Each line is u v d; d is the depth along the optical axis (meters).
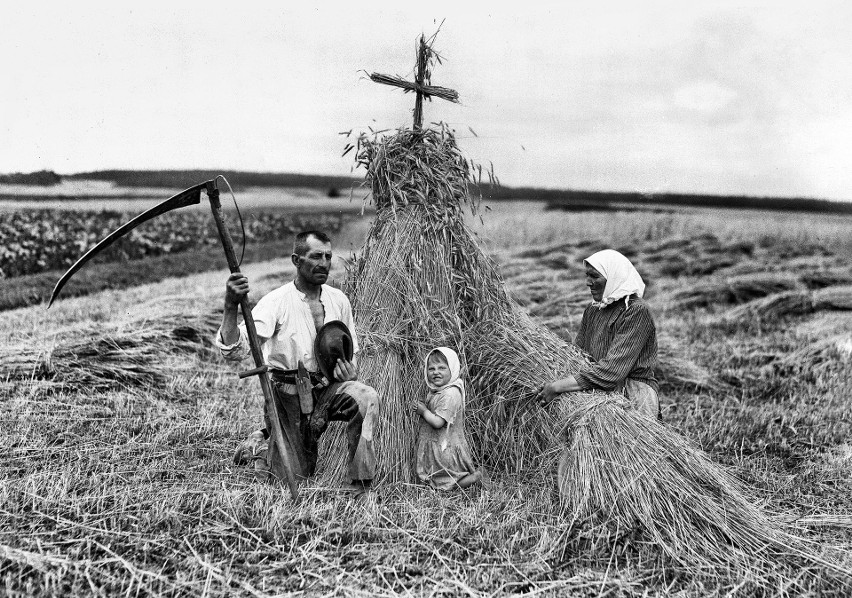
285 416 4.46
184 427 5.42
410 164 4.95
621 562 3.69
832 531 4.14
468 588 3.38
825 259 11.67
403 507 4.16
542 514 4.13
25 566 3.47
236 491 4.27
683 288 10.48
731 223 12.60
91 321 7.82
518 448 4.71
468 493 4.42
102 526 3.88
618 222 12.71
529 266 11.42
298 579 3.43
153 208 4.12
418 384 4.68
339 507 4.14
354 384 4.36
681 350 7.95
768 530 3.96
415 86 5.14
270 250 11.98
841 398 6.60
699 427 5.80
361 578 3.45
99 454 4.88
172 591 3.31
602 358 4.83
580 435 4.29
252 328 4.23
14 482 4.36
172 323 7.84
